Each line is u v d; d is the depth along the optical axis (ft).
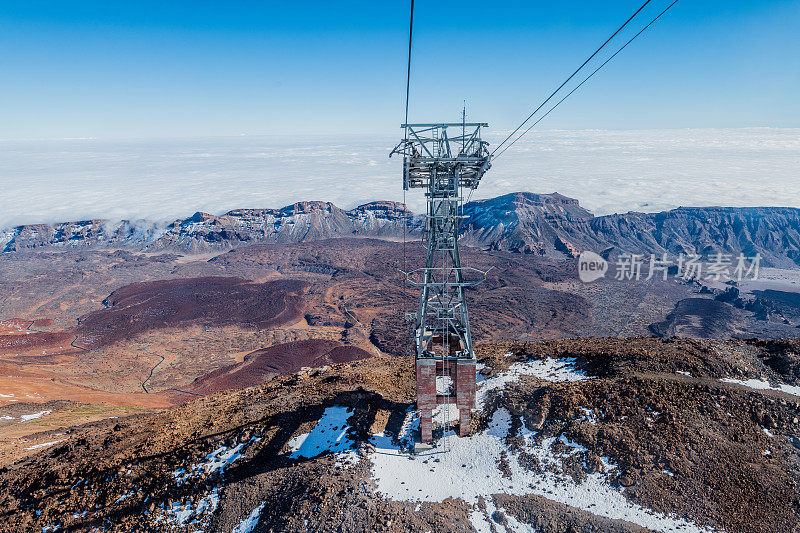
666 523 73.82
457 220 97.96
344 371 147.84
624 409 93.97
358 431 103.35
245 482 88.84
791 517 71.67
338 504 80.18
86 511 87.92
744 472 78.74
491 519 79.51
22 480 99.25
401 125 92.32
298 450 97.96
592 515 77.00
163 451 102.12
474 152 95.66
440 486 86.84
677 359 108.58
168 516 85.05
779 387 98.94
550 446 91.61
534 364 125.49
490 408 107.34
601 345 130.72
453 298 104.88
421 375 97.71
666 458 83.10
